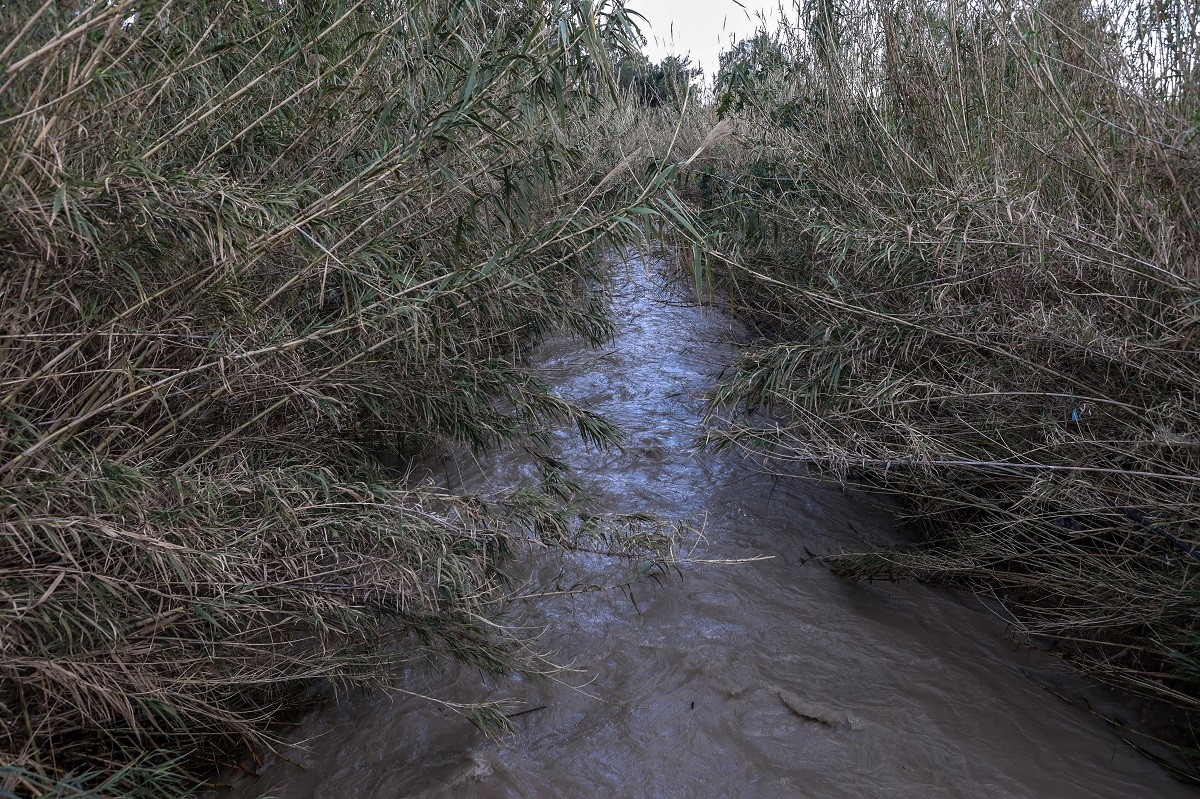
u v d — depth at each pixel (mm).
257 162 2648
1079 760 2213
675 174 2480
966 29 3705
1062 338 2533
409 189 2523
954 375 2951
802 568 3074
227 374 2217
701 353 5219
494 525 2359
